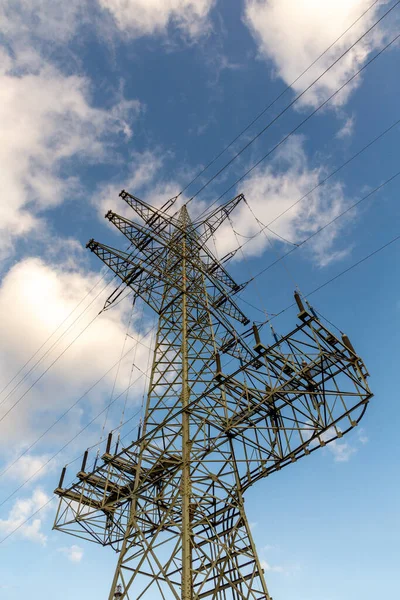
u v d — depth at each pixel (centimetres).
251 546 1855
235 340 2634
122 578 1781
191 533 1861
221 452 2194
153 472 2289
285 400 2178
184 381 2405
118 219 3086
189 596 1595
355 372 1962
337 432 1934
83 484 2486
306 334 2012
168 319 2944
